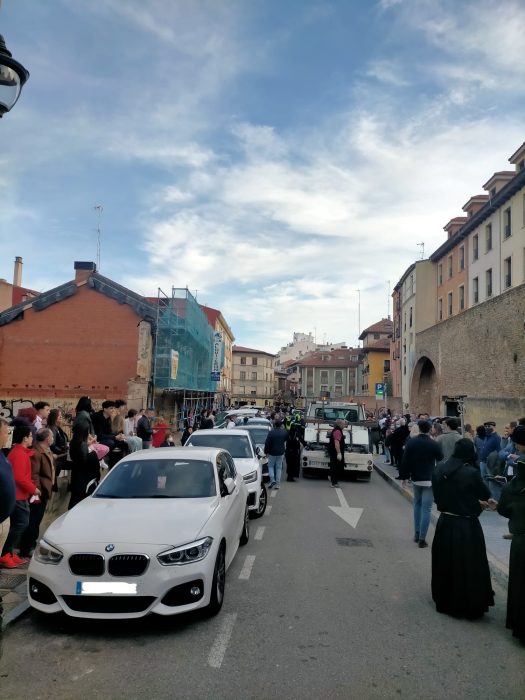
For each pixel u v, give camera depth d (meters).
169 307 26.92
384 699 4.04
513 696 4.12
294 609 5.83
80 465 8.38
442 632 5.32
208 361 41.25
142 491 6.57
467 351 30.02
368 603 6.09
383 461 22.23
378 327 81.44
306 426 17.61
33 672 4.36
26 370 26.34
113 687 4.13
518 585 5.13
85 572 5.09
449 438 11.28
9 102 4.79
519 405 20.34
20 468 6.73
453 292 43.81
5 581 6.27
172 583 5.07
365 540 9.18
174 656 4.64
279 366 124.38
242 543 8.58
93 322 26.64
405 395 52.50
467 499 5.86
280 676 4.34
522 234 31.47
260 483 10.95
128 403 22.48
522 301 22.66
